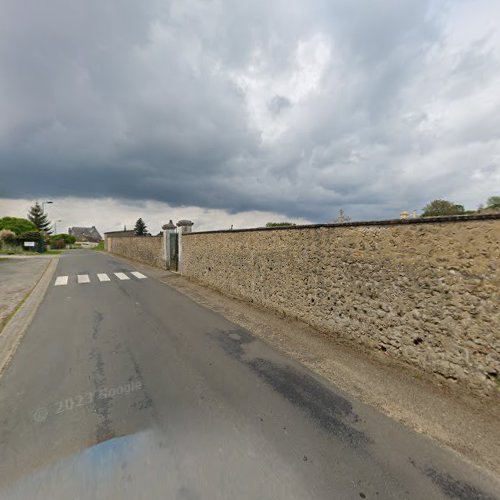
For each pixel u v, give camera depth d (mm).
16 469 2117
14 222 42250
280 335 5223
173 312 6559
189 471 2123
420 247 3684
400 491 2000
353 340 4723
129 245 22234
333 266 5082
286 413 2885
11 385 3312
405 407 3035
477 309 3146
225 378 3584
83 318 5910
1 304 6984
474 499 1954
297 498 1919
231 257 8469
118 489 1962
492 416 2875
